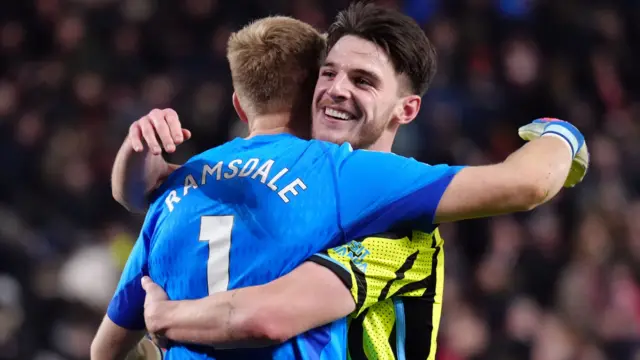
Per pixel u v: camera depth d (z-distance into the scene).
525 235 22.02
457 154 23.08
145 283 6.04
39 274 17.77
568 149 5.92
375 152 5.96
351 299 5.68
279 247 5.71
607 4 30.20
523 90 26.67
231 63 6.58
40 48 26.75
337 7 27.20
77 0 27.05
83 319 17.17
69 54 25.73
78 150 22.84
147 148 6.07
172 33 26.70
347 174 5.85
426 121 23.11
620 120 27.50
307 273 5.62
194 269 5.84
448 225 21.64
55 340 16.86
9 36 26.67
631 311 20.38
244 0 27.25
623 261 21.36
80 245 19.09
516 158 5.79
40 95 24.45
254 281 5.70
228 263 5.77
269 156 6.04
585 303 20.38
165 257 5.98
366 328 5.89
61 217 21.62
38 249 18.97
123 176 6.17
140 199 6.34
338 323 5.79
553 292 21.22
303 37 6.47
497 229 21.94
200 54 26.33
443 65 25.95
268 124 6.40
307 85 6.45
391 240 5.84
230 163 6.09
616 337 20.03
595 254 21.17
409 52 6.34
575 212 22.70
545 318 20.16
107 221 21.14
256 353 5.66
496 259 21.28
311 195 5.81
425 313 6.03
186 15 27.02
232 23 26.97
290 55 6.39
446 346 18.38
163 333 5.76
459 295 19.36
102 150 22.95
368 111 6.24
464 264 20.95
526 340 19.38
